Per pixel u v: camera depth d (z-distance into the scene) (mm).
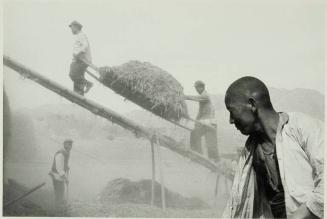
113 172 6262
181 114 6223
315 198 4699
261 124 4992
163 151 6250
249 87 5004
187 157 6246
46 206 6262
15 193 6262
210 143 6230
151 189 6242
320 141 4801
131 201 6234
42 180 6281
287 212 4863
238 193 4992
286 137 4859
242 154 5070
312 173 4828
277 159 4941
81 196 6273
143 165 6246
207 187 6242
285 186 4824
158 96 6184
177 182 6242
